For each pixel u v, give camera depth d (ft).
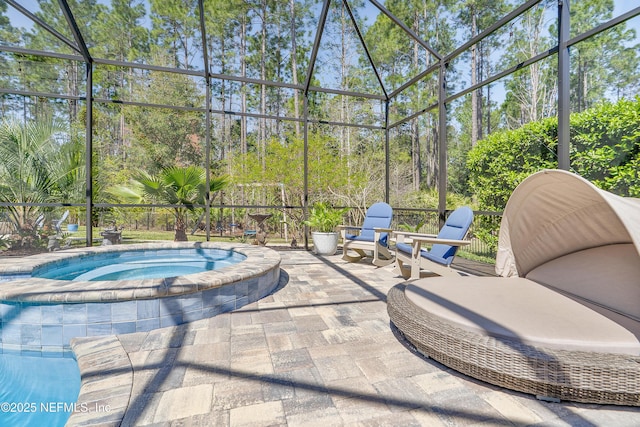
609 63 20.10
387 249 17.17
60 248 22.17
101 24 27.81
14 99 26.30
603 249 7.62
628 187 13.29
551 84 27.76
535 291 7.66
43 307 8.08
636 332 5.49
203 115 41.24
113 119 37.76
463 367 6.06
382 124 38.19
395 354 7.04
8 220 20.72
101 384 5.69
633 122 13.15
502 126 30.96
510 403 5.33
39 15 25.17
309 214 24.07
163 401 5.28
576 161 15.16
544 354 5.15
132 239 28.14
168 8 31.50
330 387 5.76
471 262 16.74
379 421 4.86
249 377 6.06
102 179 36.32
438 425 4.79
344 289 12.46
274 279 12.63
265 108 41.81
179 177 24.58
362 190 34.68
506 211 9.41
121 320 8.18
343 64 38.99
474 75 33.71
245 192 34.32
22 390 6.63
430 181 37.14
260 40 39.88
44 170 21.81
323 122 23.77
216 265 17.26
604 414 5.03
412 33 16.96
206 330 8.36
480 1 32.53
